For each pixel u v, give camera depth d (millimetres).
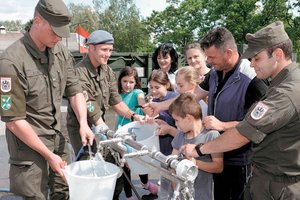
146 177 4055
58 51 2631
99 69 3402
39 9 2266
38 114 2484
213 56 2598
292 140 1979
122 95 4102
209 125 2498
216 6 33188
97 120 3256
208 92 3111
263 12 30594
